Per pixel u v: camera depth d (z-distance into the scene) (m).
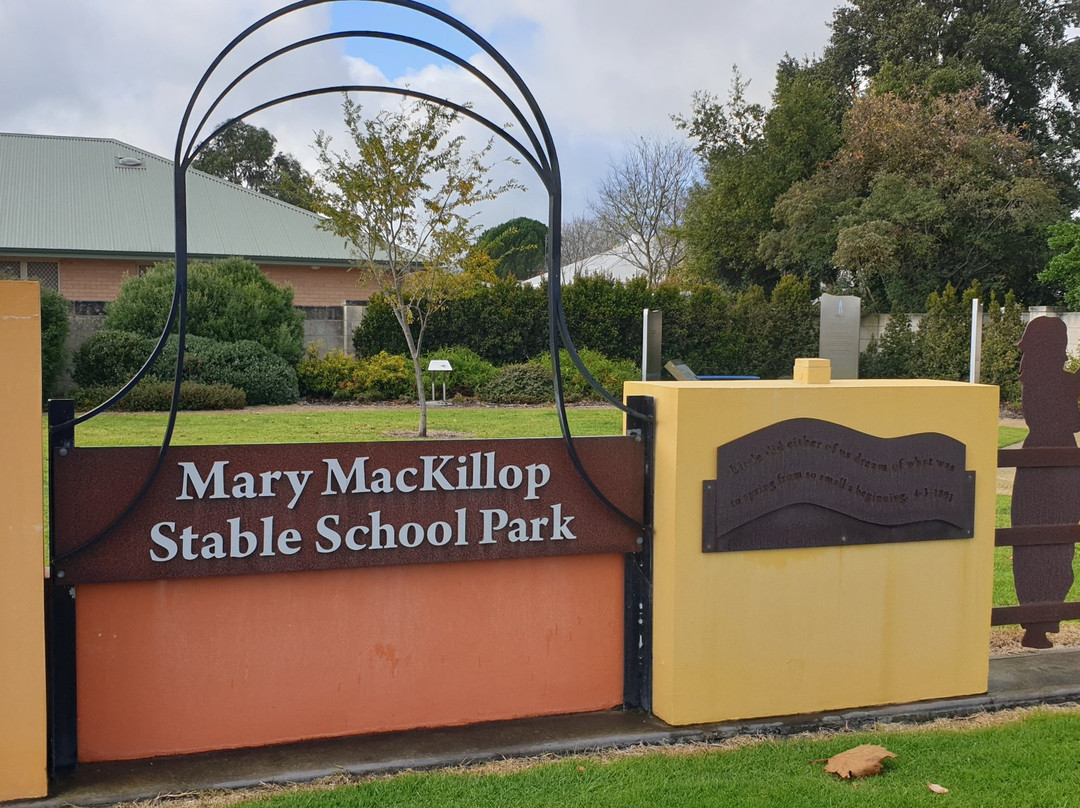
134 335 16.39
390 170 12.59
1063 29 31.03
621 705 3.70
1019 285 25.73
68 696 3.01
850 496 3.67
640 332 21.73
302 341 18.97
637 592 3.65
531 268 45.44
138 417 13.60
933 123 24.95
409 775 3.06
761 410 3.53
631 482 3.58
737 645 3.56
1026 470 4.26
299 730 3.29
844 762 3.16
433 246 13.36
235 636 3.19
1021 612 4.27
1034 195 23.08
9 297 2.73
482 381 18.69
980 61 29.80
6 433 2.75
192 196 24.81
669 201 36.66
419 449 3.27
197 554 3.06
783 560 3.61
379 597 3.35
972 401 3.85
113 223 23.06
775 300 22.64
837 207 25.42
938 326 20.88
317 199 13.09
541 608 3.56
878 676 3.78
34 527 2.78
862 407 3.68
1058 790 3.03
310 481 3.17
